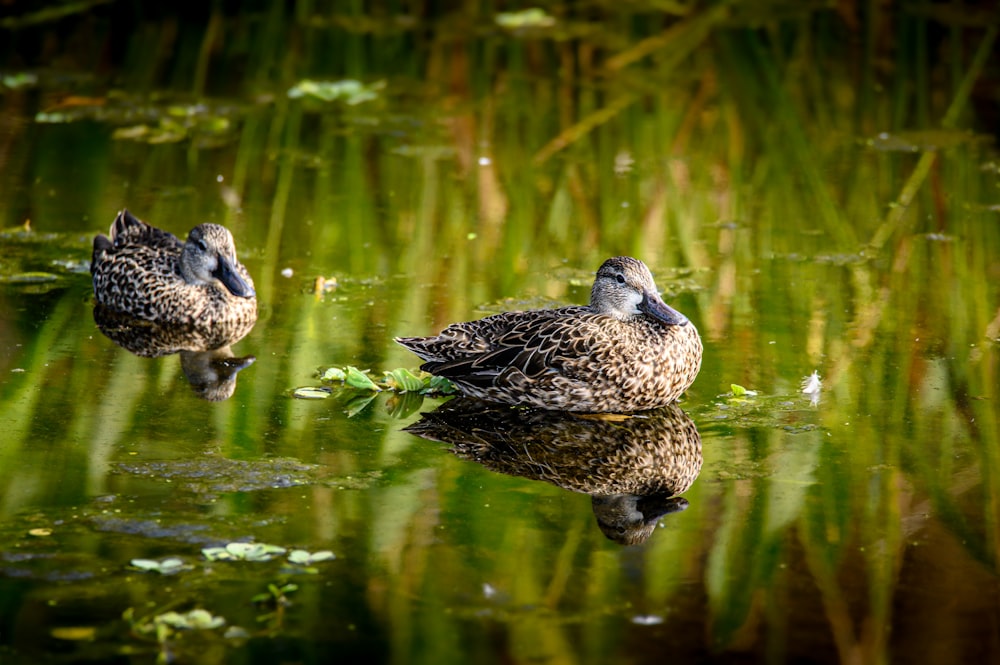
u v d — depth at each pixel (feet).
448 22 85.20
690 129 67.46
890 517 31.24
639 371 37.58
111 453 34.63
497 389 38.63
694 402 38.52
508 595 27.78
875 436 35.78
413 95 73.05
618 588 28.09
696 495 32.58
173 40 80.74
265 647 25.76
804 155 63.72
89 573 28.35
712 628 26.63
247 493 32.42
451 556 29.43
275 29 82.94
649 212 56.59
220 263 45.34
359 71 76.69
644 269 39.58
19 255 51.72
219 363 41.70
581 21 85.61
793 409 37.76
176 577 28.27
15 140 65.05
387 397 39.32
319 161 63.00
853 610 27.27
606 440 36.40
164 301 45.73
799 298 46.85
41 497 31.99
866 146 64.95
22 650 25.50
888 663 25.46
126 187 59.26
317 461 34.47
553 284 48.75
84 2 85.05
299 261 51.06
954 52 79.10
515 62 78.07
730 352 42.14
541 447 35.88
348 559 29.19
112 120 68.39
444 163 62.85
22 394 38.68
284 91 73.41
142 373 40.75
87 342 43.70
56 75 74.90
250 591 27.78
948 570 28.78
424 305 46.55
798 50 79.66
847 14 85.81
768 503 32.01
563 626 26.68
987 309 45.29
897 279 48.60
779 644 26.05
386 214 56.24
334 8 86.84
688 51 79.77
